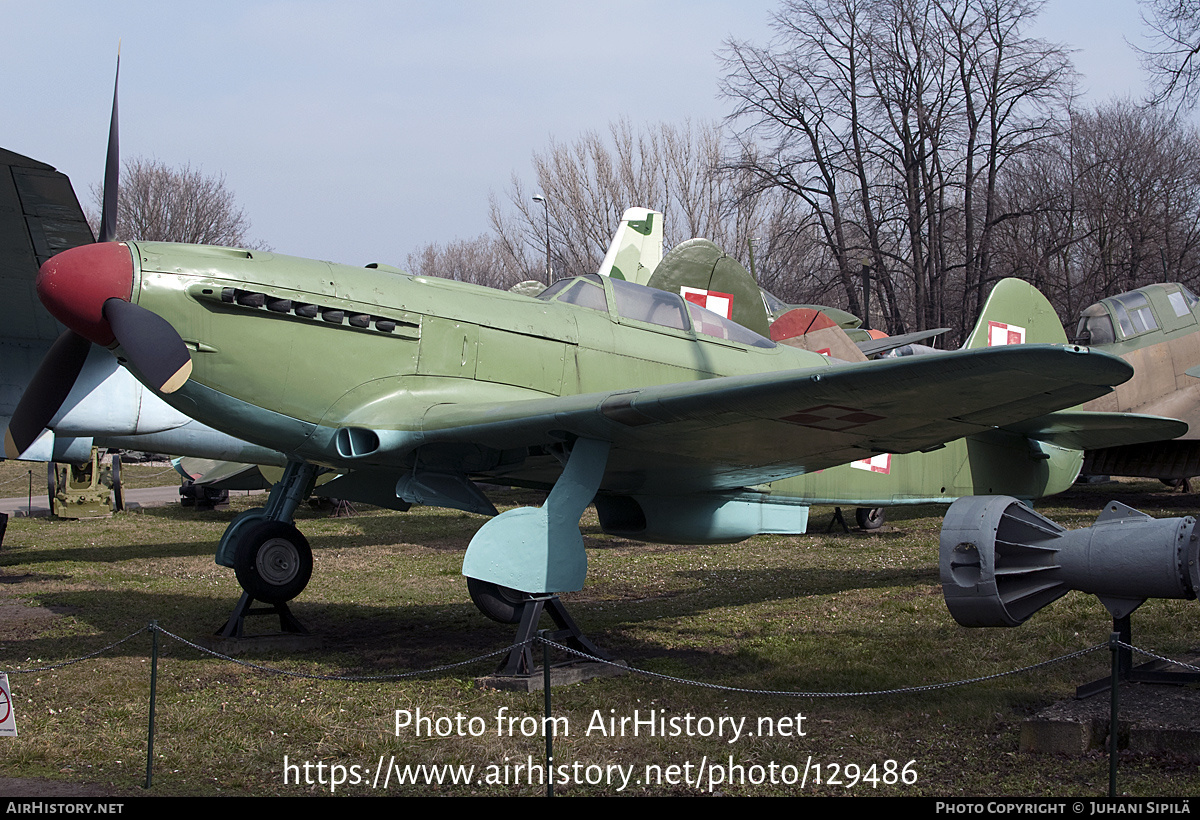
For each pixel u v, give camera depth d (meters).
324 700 5.34
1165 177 31.66
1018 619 4.83
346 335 6.28
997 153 31.45
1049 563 4.82
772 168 33.75
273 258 6.29
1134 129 32.28
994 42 30.98
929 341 31.17
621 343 7.34
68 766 4.36
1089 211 31.41
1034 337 10.79
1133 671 4.90
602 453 5.89
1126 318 14.63
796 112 33.28
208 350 5.96
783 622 7.28
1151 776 3.86
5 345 9.98
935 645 6.24
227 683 5.73
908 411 4.98
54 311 5.84
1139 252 30.98
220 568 10.83
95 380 9.20
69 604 8.64
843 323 20.89
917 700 5.05
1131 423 8.44
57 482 17.19
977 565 4.75
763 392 4.84
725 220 37.44
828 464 6.49
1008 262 31.27
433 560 11.32
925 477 9.20
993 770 4.05
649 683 5.59
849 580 9.12
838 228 33.16
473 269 62.16
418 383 6.48
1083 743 4.13
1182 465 14.07
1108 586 4.69
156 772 4.27
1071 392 4.46
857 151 32.62
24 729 4.87
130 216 47.75
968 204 31.50
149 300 5.83
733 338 8.11
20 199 7.96
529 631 5.57
